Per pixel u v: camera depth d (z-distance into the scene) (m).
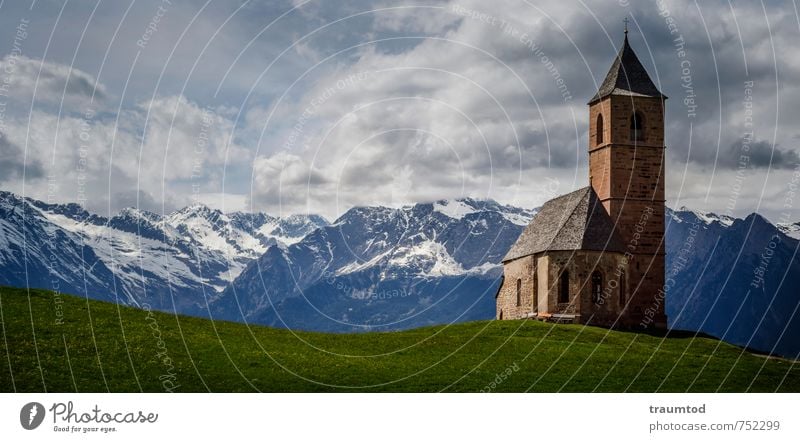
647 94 123.06
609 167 121.75
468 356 89.38
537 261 118.62
